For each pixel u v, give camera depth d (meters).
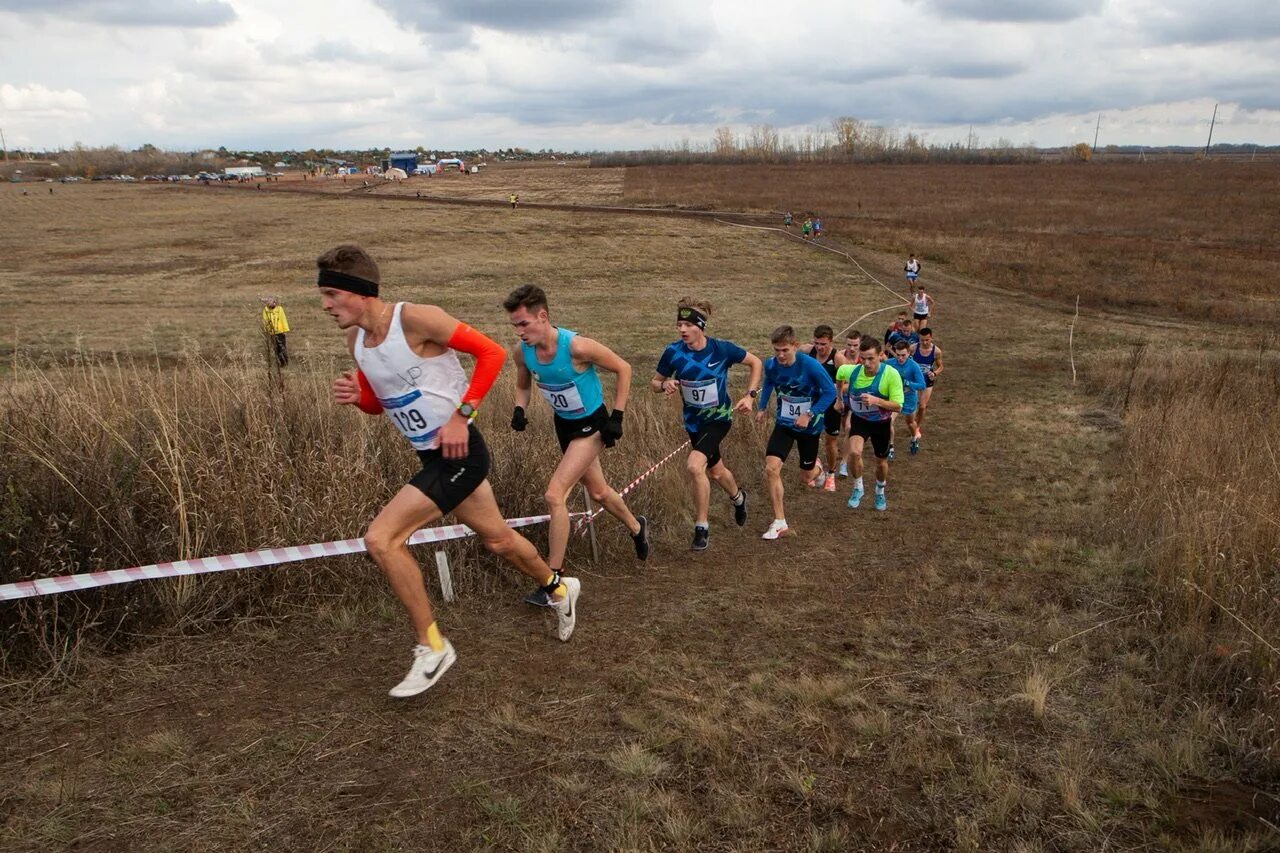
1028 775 2.89
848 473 7.77
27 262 34.09
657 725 3.20
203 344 17.45
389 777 2.86
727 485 6.01
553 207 56.66
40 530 3.87
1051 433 9.91
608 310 23.80
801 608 4.52
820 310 23.38
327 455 4.96
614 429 4.38
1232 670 3.58
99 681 3.48
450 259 34.97
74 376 5.91
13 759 2.94
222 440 5.02
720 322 21.67
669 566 5.32
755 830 2.61
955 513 6.77
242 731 3.14
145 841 2.53
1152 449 7.79
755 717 3.26
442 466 3.23
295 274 31.45
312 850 2.50
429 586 4.60
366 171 118.06
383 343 3.00
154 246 39.09
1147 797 2.74
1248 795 2.78
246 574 4.15
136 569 3.66
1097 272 26.83
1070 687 3.52
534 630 4.14
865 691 3.49
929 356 9.96
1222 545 4.55
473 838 2.56
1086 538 5.81
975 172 88.06
